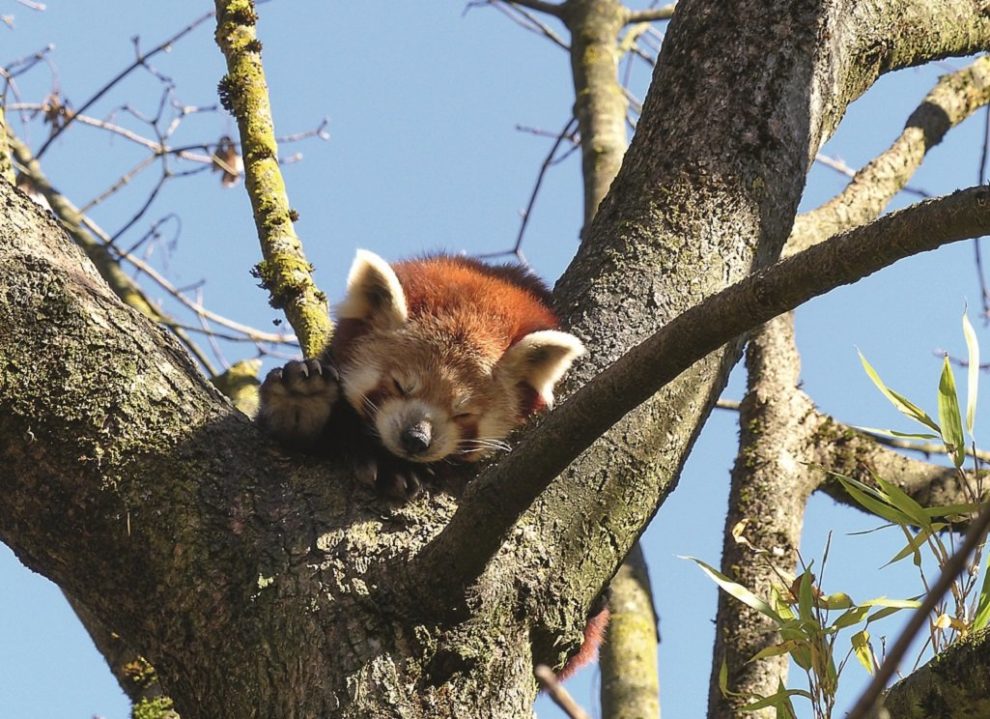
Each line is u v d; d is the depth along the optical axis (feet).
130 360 22.75
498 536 20.02
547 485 19.75
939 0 32.50
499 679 20.92
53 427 22.00
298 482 22.81
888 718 19.89
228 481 22.47
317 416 23.54
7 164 25.66
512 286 35.22
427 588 20.52
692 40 28.48
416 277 34.68
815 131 28.09
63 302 22.53
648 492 23.71
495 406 32.53
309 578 21.21
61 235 24.08
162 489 22.12
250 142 35.06
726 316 18.08
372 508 22.44
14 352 22.00
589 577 22.66
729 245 26.21
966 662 19.99
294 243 34.01
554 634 21.85
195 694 21.52
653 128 27.99
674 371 18.66
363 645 20.44
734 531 30.09
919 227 16.49
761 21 28.27
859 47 30.07
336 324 33.65
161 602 21.81
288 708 20.30
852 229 17.37
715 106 27.43
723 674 25.00
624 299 26.17
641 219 26.81
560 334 26.35
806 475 36.04
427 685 20.44
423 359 32.32
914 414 24.14
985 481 28.76
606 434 23.77
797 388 38.19
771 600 25.18
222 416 23.43
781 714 22.11
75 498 22.07
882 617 22.08
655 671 36.04
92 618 30.83
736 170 26.73
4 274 22.50
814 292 17.66
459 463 31.63
